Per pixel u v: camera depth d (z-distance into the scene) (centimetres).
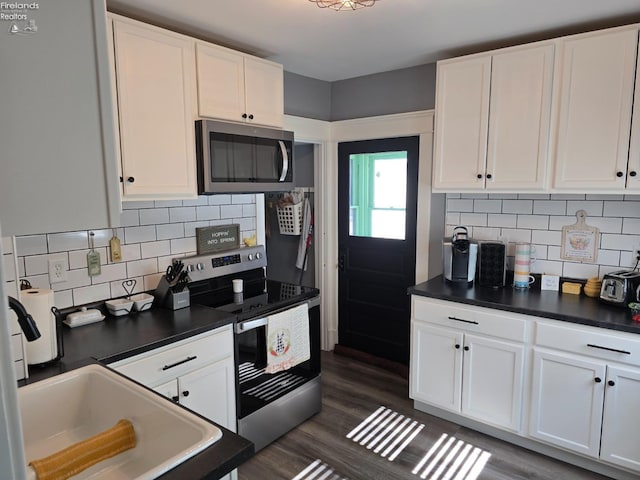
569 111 240
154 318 226
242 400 240
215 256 281
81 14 78
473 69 267
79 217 81
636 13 225
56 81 76
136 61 208
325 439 265
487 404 257
